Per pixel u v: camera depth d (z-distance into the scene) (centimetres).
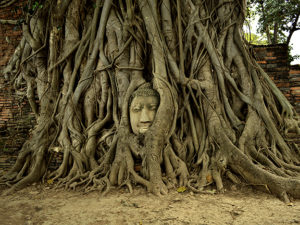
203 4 571
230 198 365
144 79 538
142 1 543
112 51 549
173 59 528
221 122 489
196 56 532
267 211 308
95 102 566
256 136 484
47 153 535
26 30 630
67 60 601
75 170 489
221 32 556
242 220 282
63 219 298
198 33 547
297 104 610
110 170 456
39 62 629
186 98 516
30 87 650
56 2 600
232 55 550
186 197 372
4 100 698
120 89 530
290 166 448
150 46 555
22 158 515
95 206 342
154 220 288
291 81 623
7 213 324
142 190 406
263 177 382
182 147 489
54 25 607
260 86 533
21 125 669
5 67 707
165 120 457
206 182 416
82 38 592
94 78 568
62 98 579
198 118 524
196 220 285
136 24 551
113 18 568
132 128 487
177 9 538
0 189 451
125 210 323
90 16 617
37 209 337
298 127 522
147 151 432
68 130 545
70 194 409
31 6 602
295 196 348
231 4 566
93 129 532
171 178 434
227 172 433
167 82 491
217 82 530
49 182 475
